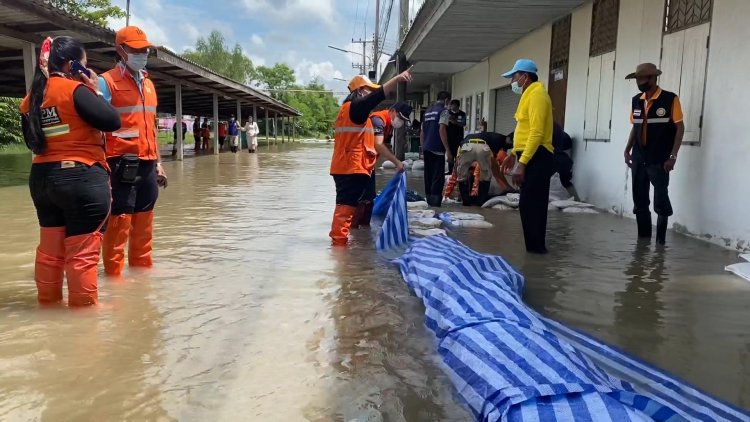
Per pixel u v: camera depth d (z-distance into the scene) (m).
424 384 2.67
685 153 6.27
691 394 2.52
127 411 2.40
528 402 2.21
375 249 5.44
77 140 3.54
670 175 6.54
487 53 15.12
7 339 3.14
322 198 9.30
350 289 4.12
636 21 7.36
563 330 3.22
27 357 2.91
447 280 3.70
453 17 10.37
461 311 3.25
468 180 8.50
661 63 6.77
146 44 4.16
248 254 5.20
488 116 15.84
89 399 2.49
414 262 4.31
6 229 6.24
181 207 8.17
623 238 6.08
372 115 6.06
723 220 5.66
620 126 7.79
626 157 6.18
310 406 2.46
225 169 15.68
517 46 12.91
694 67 6.11
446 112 8.28
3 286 4.12
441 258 4.21
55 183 3.48
